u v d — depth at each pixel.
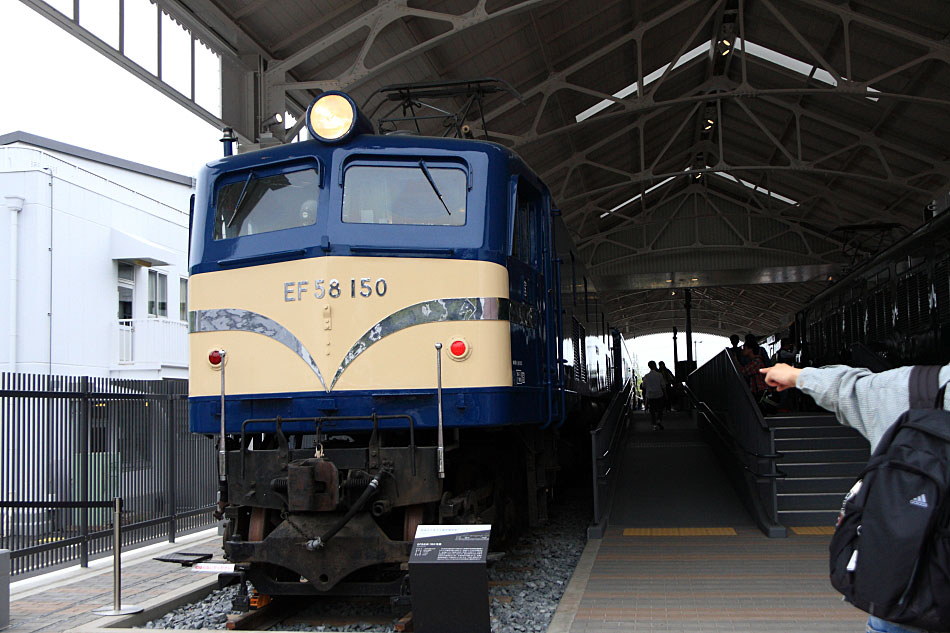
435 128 17.20
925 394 2.62
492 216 6.42
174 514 10.34
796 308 45.88
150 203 20.17
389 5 12.26
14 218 15.61
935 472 2.34
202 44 11.97
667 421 22.55
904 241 14.48
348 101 6.50
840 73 19.16
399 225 6.32
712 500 11.13
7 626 6.03
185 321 20.75
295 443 6.71
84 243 17.11
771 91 16.39
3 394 7.97
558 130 17.12
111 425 9.47
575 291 10.41
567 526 10.63
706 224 33.91
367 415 6.05
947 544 2.32
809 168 20.97
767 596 6.25
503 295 6.32
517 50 15.83
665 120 24.28
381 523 6.42
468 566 5.02
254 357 6.36
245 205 6.74
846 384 2.83
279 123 12.65
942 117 18.83
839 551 2.55
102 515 9.23
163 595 7.07
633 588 6.63
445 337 6.14
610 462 11.48
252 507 6.44
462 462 7.04
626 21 17.16
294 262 6.32
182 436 10.88
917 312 13.65
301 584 6.16
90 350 17.11
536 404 7.16
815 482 10.25
